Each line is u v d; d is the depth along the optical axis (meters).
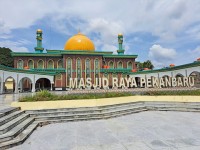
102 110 12.07
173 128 8.90
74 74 40.75
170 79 22.45
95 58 42.31
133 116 12.25
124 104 14.20
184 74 29.44
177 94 16.36
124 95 15.50
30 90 38.25
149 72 37.03
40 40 44.94
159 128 8.93
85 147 6.46
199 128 8.86
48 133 8.33
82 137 7.64
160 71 34.69
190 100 15.12
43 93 12.94
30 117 10.40
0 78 26.16
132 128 9.02
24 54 40.91
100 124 9.98
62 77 40.34
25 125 8.65
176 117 11.71
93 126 9.53
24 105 11.16
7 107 10.87
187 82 21.66
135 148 6.27
